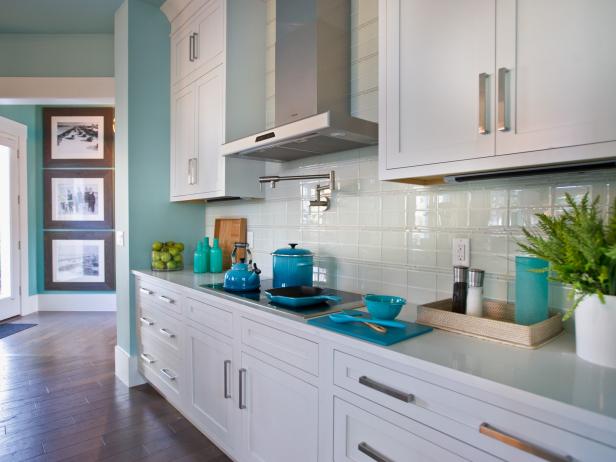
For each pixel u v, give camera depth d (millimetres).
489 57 1167
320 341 1353
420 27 1353
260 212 2615
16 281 4883
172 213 3090
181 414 2451
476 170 1211
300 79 1932
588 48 979
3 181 4789
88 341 3912
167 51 3049
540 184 1355
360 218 1949
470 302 1347
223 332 1870
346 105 1975
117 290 3111
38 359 3402
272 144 1864
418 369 1045
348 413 1255
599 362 982
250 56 2479
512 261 1422
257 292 1963
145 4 2941
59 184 5211
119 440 2150
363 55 1941
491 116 1163
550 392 820
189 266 3158
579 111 993
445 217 1617
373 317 1390
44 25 3496
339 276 2053
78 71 3717
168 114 3062
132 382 2869
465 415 948
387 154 1464
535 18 1070
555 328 1230
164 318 2445
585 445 756
